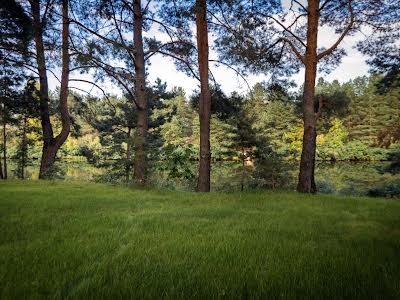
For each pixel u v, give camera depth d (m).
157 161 13.56
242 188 19.30
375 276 2.58
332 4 13.08
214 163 45.50
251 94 15.37
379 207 7.41
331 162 54.38
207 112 12.83
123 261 2.94
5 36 17.19
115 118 31.67
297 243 3.75
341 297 2.14
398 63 17.08
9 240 3.79
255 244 3.69
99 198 8.21
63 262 2.88
